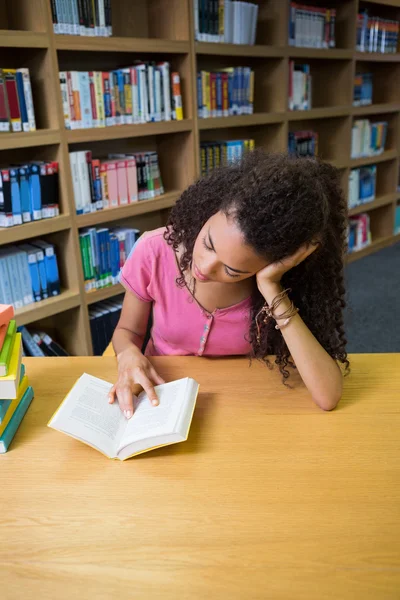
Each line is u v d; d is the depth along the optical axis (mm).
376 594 671
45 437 1011
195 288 1261
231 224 964
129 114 2621
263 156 1149
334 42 3914
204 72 2963
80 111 2408
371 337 3131
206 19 2846
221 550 741
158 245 1290
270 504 825
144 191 2857
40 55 2256
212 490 858
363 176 4559
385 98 4840
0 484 882
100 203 2617
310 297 1189
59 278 2691
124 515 809
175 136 3055
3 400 990
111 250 2721
